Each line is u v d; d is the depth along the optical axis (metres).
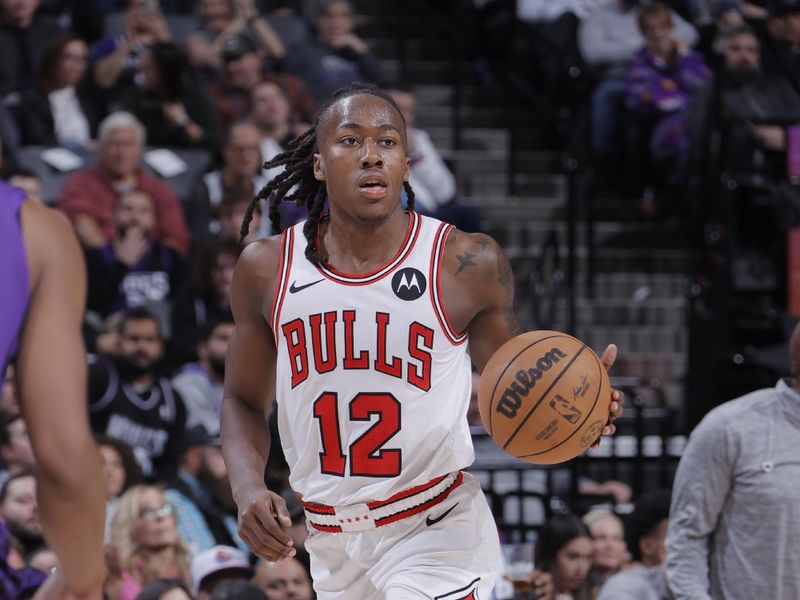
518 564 14.19
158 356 17.47
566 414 7.41
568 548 13.56
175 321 19.31
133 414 17.11
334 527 7.84
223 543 15.59
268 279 7.85
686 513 10.38
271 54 25.95
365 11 30.25
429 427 7.55
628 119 24.81
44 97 23.03
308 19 28.05
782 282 21.98
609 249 24.91
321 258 7.68
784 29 25.17
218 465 16.05
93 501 5.20
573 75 25.45
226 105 24.27
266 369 8.16
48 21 24.81
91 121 23.47
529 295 24.16
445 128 27.64
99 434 15.55
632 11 26.44
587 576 13.78
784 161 22.27
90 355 18.55
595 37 26.30
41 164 22.06
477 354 7.96
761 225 22.53
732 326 22.06
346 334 7.50
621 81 25.34
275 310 7.71
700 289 21.97
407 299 7.52
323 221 7.94
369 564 7.85
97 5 27.22
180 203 21.73
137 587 13.36
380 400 7.48
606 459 18.97
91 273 19.92
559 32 27.00
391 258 7.61
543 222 25.78
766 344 22.00
